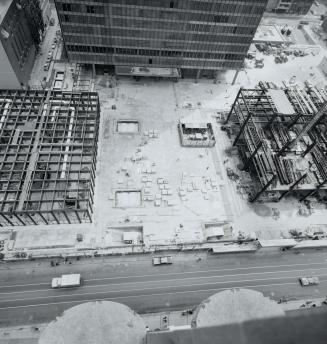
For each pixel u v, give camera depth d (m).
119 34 94.88
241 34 98.06
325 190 91.75
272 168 84.62
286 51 135.00
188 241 76.75
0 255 69.19
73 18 89.19
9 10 87.19
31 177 72.19
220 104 109.75
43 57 114.25
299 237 81.44
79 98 88.81
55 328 48.50
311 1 150.75
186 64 107.44
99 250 72.75
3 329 61.53
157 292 69.25
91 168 76.81
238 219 82.75
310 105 93.88
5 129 79.75
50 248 71.69
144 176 87.56
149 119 101.50
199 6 88.69
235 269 74.75
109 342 47.44
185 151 95.12
